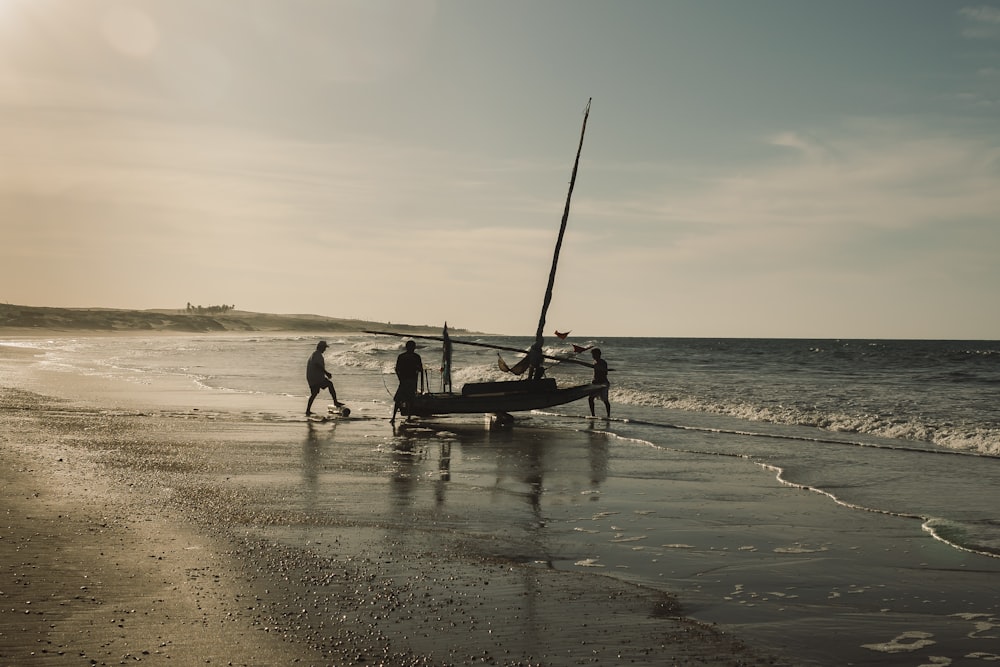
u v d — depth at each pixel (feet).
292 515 26.25
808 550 22.89
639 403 76.54
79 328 537.24
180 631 15.25
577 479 34.81
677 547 23.16
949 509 28.60
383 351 202.28
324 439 46.96
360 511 27.27
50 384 89.20
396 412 57.47
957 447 45.55
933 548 23.15
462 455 41.91
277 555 21.03
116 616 15.94
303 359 165.68
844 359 179.32
